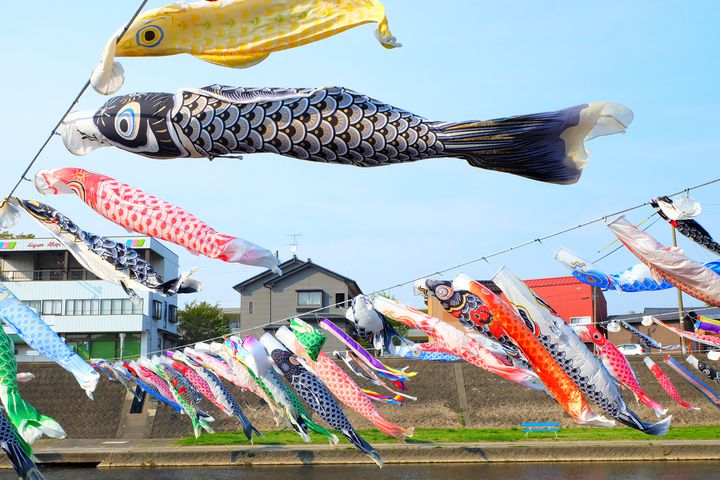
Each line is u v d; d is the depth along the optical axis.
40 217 7.55
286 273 42.09
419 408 31.86
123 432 30.89
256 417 31.11
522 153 4.84
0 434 7.75
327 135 5.04
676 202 8.02
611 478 20.89
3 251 41.75
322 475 22.47
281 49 4.97
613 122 4.86
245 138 5.12
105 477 22.92
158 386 18.91
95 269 7.58
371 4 4.77
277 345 10.97
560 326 8.45
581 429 29.86
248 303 42.25
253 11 4.92
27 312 8.14
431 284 8.99
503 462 24.39
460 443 25.67
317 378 10.73
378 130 4.98
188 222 6.20
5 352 7.88
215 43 4.98
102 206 6.39
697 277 7.88
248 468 24.31
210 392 17.19
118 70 5.18
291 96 5.10
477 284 8.90
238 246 6.04
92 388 7.68
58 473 23.95
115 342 41.34
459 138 4.88
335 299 41.78
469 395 32.66
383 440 26.91
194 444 27.28
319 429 11.18
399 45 4.80
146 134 5.24
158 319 44.03
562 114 4.74
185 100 5.19
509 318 8.65
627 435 27.50
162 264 41.94
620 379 11.66
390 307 11.29
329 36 4.90
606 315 33.72
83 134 5.47
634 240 8.20
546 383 8.52
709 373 14.29
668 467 22.89
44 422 7.61
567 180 4.92
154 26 4.94
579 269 9.94
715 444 24.16
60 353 7.90
